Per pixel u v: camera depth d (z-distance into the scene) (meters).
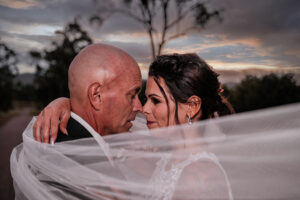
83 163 1.14
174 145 1.28
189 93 1.32
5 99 27.22
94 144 1.18
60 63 22.50
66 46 18.95
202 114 1.37
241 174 1.02
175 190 1.09
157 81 1.36
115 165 1.19
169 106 1.34
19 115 22.44
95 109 1.31
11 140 9.48
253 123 1.02
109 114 1.32
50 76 24.86
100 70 1.28
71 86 1.35
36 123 1.29
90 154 1.16
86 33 15.25
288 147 0.97
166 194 1.11
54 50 21.25
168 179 1.14
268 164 0.99
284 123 0.98
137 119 1.99
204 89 1.34
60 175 1.14
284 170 0.97
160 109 1.36
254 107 3.42
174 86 1.33
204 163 1.11
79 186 1.13
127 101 1.34
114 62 1.30
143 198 1.14
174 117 1.34
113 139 1.30
